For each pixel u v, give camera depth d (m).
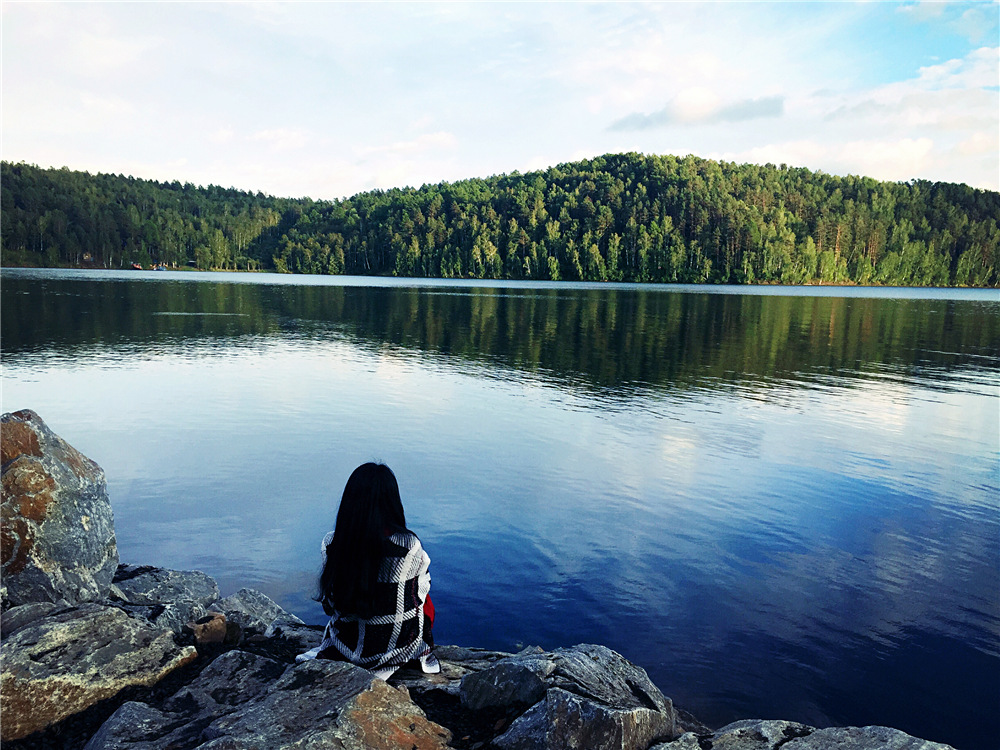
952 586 8.01
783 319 53.72
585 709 3.04
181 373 22.66
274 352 29.03
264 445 13.83
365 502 3.40
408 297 79.19
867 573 8.34
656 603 7.42
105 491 4.96
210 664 3.57
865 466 13.12
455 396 19.88
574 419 16.97
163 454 13.01
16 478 4.32
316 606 7.14
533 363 27.36
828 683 5.95
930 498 11.27
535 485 11.57
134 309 49.41
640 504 10.73
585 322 47.56
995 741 5.22
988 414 18.39
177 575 5.92
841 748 3.28
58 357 25.38
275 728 2.71
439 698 3.51
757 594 7.70
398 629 3.47
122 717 2.93
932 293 134.12
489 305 65.75
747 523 9.99
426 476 12.01
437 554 8.66
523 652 4.54
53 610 3.69
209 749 2.52
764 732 3.44
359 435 14.89
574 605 7.35
